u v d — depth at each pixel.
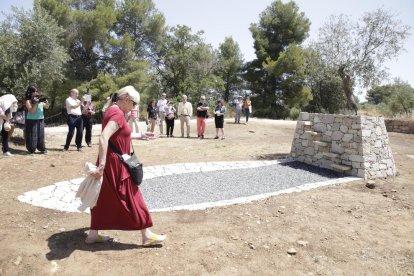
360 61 32.66
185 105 14.21
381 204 5.94
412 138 16.17
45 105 9.61
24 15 16.11
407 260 3.97
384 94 38.03
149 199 6.07
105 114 3.67
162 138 13.97
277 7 38.44
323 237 4.51
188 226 4.72
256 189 6.78
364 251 4.16
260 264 3.75
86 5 31.73
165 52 37.16
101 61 31.91
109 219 3.74
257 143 13.01
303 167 8.81
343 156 8.28
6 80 14.42
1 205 5.48
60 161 8.83
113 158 3.66
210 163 9.11
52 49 16.09
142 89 32.72
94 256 3.71
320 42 34.28
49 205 5.56
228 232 4.54
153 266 3.56
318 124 9.10
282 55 35.34
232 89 46.19
